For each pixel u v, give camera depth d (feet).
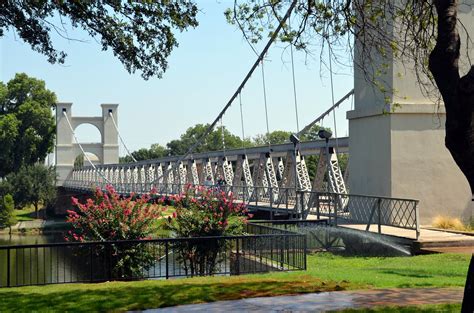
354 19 40.24
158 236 62.44
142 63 48.01
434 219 75.66
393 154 75.46
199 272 58.29
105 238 59.47
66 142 412.16
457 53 25.16
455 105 24.67
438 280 41.29
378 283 39.93
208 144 375.45
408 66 74.69
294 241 52.37
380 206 67.87
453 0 25.57
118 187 228.22
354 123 83.71
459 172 76.59
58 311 32.76
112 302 34.65
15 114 344.28
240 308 32.30
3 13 45.47
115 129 424.46
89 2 45.75
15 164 338.95
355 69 82.79
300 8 40.34
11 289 42.04
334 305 32.63
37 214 298.35
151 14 46.60
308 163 180.45
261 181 119.34
